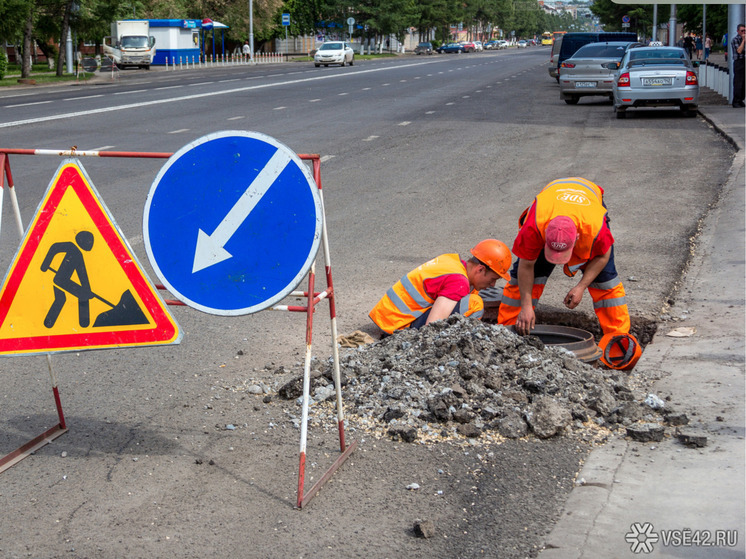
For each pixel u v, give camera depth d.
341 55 51.62
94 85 35.50
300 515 3.31
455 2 113.81
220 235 3.48
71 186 3.65
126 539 3.16
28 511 3.38
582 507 3.26
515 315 5.62
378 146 15.38
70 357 5.22
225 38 75.94
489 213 9.55
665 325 5.57
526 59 70.88
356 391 4.39
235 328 5.79
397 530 3.19
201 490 3.53
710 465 3.54
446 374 4.34
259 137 3.41
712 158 13.07
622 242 8.06
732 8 21.56
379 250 7.96
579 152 14.12
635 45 24.25
